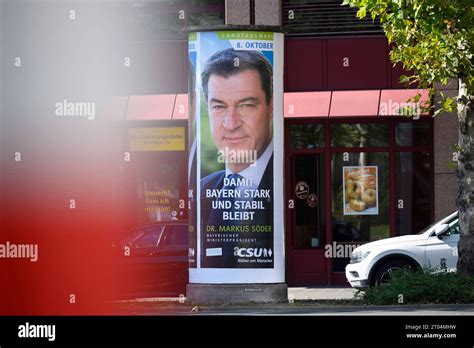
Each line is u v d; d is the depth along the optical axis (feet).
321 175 110.42
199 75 81.87
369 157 109.91
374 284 87.66
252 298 81.20
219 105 81.51
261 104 81.56
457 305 74.90
